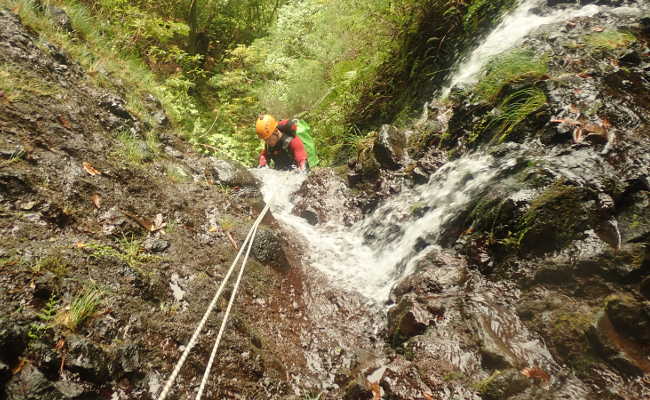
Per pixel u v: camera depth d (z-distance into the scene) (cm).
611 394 217
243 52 828
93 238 268
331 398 263
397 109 577
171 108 552
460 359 252
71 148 317
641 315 231
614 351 226
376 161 469
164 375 218
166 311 252
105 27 612
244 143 710
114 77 475
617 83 346
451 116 439
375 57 636
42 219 253
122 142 376
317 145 652
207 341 248
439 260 322
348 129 630
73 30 499
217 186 417
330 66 732
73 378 188
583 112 331
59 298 215
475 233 319
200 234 333
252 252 342
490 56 466
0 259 213
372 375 265
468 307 279
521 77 385
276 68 780
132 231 296
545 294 265
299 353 292
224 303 284
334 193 479
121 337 219
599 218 272
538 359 241
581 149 312
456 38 550
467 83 449
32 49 382
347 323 325
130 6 705
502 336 258
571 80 357
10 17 395
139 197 329
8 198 251
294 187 516
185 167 418
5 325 181
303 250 397
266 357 268
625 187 277
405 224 388
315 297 346
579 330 238
